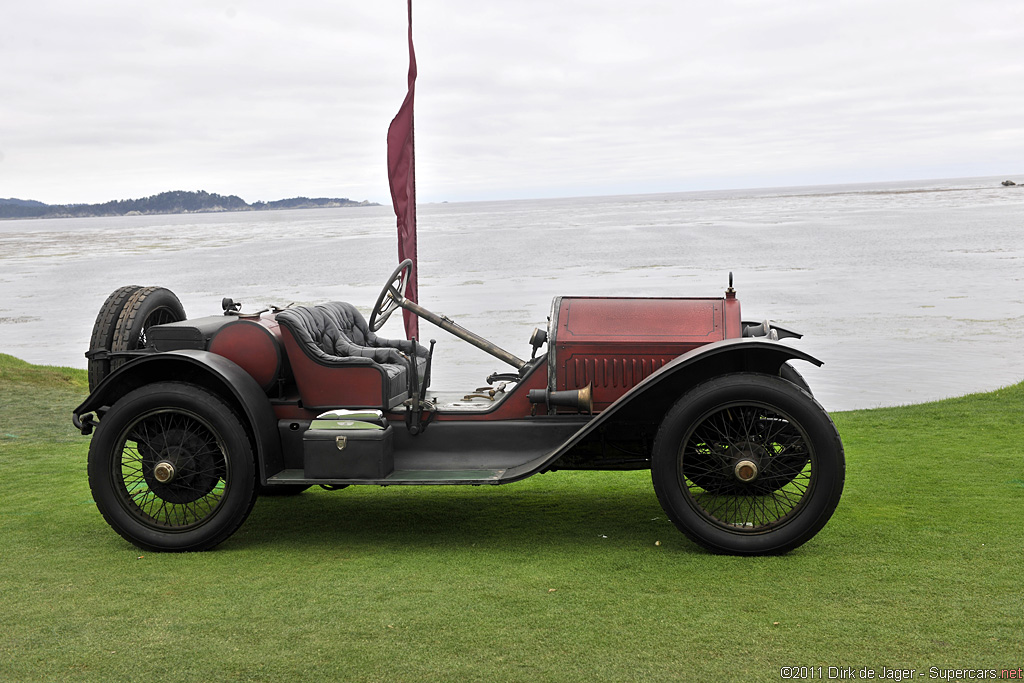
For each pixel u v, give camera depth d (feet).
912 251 129.70
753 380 12.07
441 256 163.32
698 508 12.28
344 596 10.77
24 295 108.58
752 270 106.01
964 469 17.46
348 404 13.76
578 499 16.26
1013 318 58.18
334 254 191.72
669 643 9.07
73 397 32.96
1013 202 390.83
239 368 13.55
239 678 8.48
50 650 9.20
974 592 10.25
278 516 15.38
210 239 363.97
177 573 11.91
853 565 11.44
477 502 16.21
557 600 10.43
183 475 13.23
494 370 42.19
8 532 14.24
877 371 40.78
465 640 9.27
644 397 13.35
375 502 16.42
